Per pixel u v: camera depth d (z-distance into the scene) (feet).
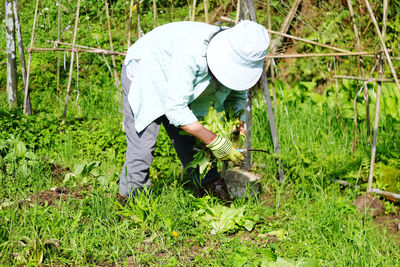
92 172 13.00
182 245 10.27
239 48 8.91
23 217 10.34
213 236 10.55
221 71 9.07
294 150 15.19
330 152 15.46
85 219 10.61
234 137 11.18
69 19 24.18
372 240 11.09
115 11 24.31
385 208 13.43
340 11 17.74
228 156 9.93
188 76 9.16
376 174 14.25
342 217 11.41
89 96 19.29
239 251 9.71
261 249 9.82
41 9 24.94
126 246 9.95
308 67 19.61
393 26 16.89
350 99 18.66
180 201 11.36
